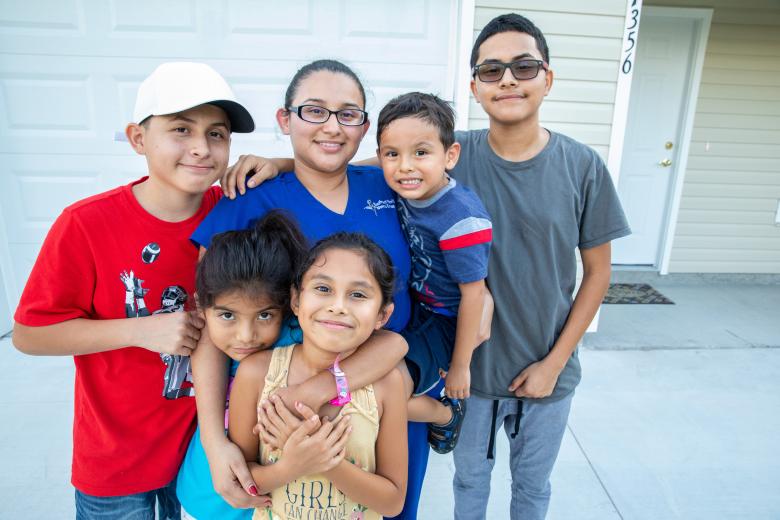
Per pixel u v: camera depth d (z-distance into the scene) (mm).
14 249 3143
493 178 1420
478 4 2926
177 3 2809
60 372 2895
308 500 1029
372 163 1624
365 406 1040
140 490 1224
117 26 2824
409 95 1224
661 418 2693
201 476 1140
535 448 1595
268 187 1201
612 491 2170
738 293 4672
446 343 1325
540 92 1336
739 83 4660
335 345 970
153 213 1166
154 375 1184
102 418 1172
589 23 3029
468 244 1210
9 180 3014
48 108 2920
